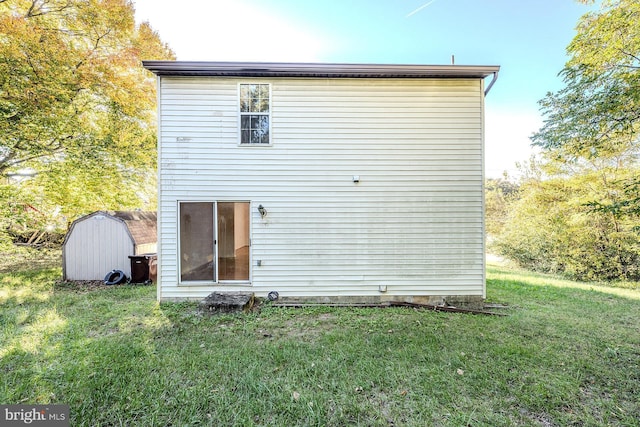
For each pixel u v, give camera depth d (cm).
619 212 617
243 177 575
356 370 308
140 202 1141
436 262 583
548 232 1107
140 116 1048
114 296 606
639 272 920
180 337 394
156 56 1064
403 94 581
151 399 254
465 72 561
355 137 580
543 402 255
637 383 290
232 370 304
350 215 582
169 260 569
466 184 584
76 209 1034
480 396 265
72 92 905
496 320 479
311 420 230
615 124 720
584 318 493
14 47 777
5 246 963
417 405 251
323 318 488
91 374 290
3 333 397
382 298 582
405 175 583
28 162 916
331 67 555
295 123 578
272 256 577
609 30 682
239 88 573
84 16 911
